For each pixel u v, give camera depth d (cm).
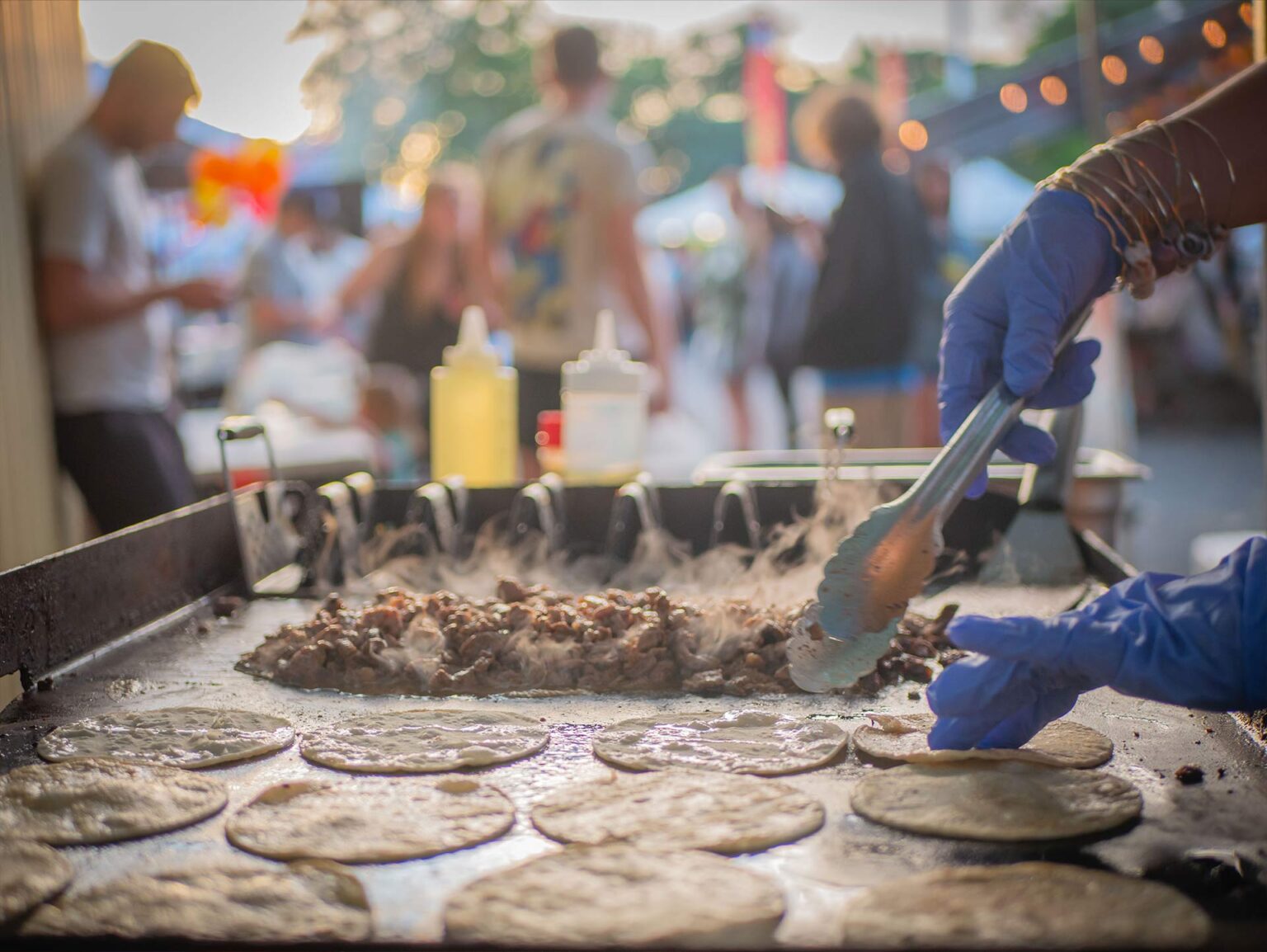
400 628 154
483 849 97
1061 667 109
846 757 119
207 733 126
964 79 662
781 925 83
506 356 417
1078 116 509
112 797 107
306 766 118
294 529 217
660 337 362
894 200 412
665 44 1309
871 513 115
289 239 483
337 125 1141
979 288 133
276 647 155
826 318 417
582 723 131
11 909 83
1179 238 133
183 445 310
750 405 691
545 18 1195
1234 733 120
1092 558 199
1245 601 106
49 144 282
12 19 266
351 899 85
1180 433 753
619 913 82
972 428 117
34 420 270
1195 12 395
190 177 487
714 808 104
